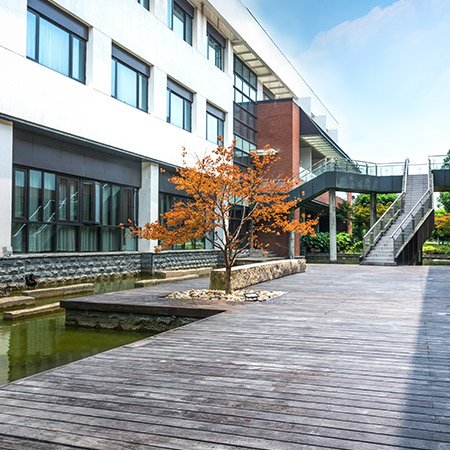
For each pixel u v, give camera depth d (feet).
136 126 59.88
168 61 67.36
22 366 20.97
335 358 16.21
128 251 62.28
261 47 96.94
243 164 97.91
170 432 10.00
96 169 55.72
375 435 9.87
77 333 27.76
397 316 24.91
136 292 35.24
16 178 44.98
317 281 44.73
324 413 11.08
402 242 73.20
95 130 52.29
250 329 21.47
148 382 13.46
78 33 50.98
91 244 56.03
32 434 9.91
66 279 49.73
